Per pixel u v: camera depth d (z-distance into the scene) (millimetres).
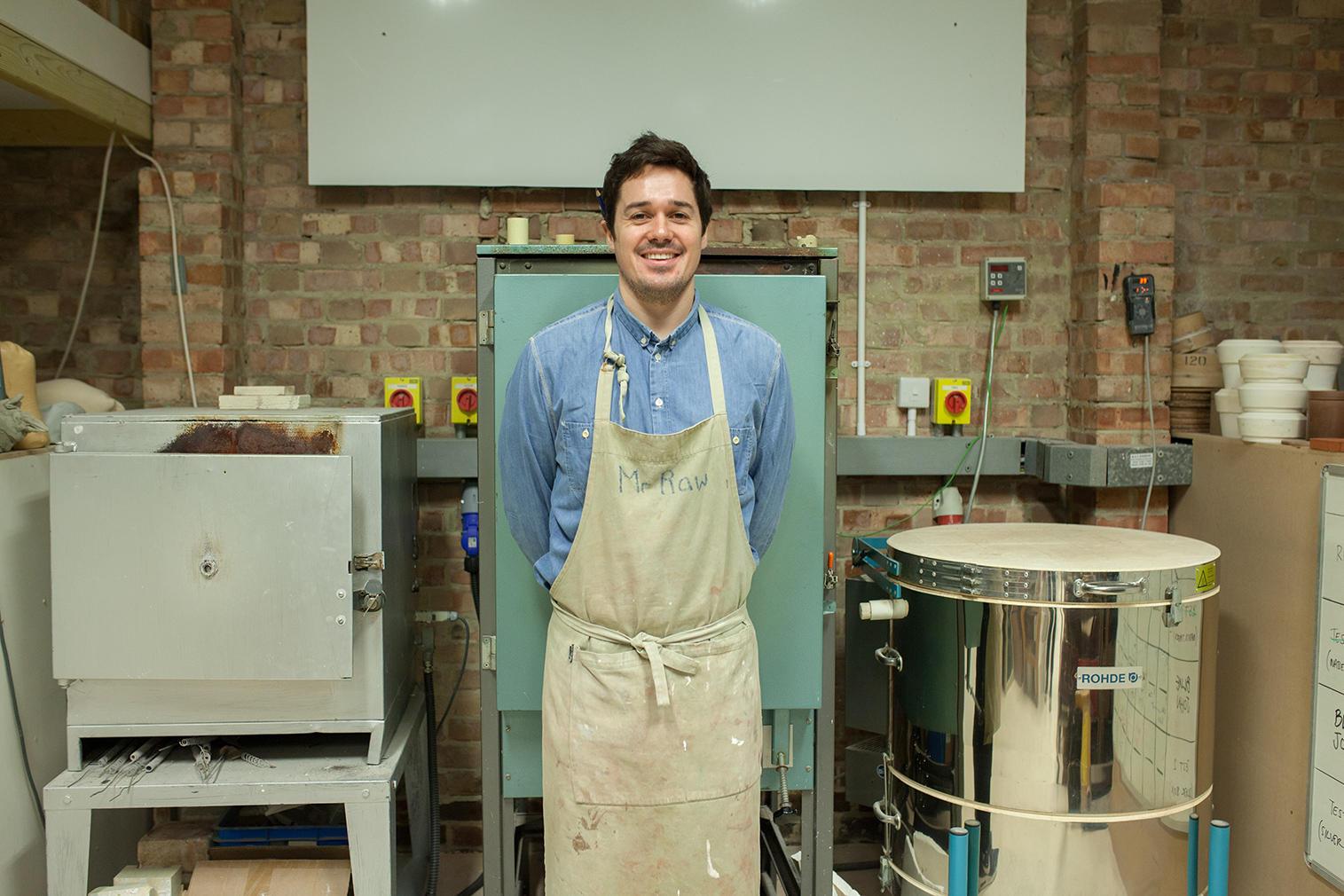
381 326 2238
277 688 1555
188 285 2123
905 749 1733
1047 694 1530
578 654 1343
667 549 1283
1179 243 2377
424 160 2141
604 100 2143
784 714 1646
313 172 2131
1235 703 1973
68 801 1484
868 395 2309
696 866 1339
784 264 1601
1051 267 2312
